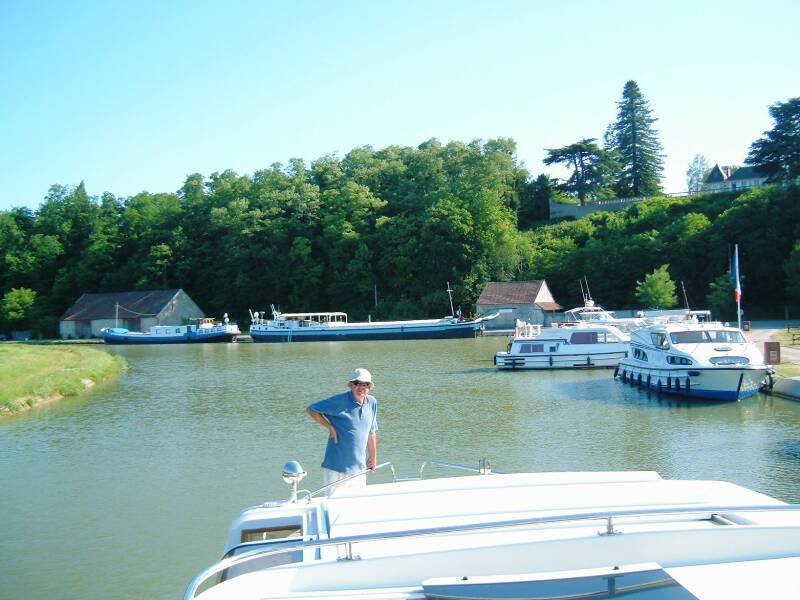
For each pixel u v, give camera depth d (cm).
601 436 2225
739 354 2920
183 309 10500
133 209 12150
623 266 8838
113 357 5450
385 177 12344
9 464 2109
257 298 10962
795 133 10175
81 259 11750
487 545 559
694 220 8725
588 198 13450
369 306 10269
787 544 562
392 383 3706
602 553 558
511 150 13100
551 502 707
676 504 694
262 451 2177
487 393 3262
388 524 662
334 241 10706
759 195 8512
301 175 12044
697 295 8356
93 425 2756
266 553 550
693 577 508
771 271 7894
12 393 3300
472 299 9369
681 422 2423
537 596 478
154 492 1750
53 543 1395
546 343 4191
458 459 1966
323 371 4562
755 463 1828
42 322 10756
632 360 3428
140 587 1171
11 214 12362
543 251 9944
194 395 3556
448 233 9744
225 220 11225
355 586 538
